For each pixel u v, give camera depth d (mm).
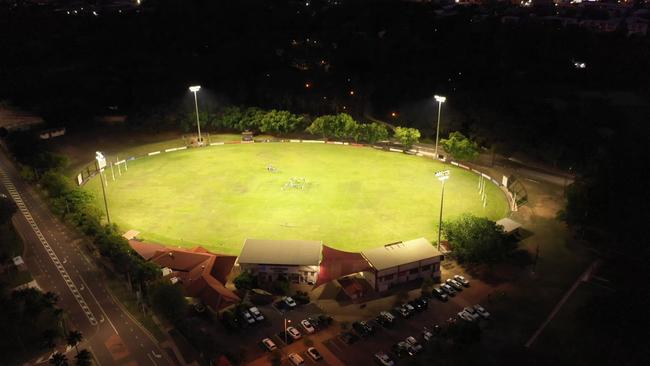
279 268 96625
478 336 79438
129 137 183750
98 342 82438
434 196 135000
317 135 185875
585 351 80562
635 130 156625
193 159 163875
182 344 82125
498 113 175000
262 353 80125
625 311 82750
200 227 119438
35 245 110312
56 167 144125
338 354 80250
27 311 84250
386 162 160000
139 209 128375
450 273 101375
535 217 123250
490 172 150500
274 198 134500
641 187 114750
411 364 78188
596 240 112000
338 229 118188
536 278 99500
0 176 145500
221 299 87688
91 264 103500
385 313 87812
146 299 92188
